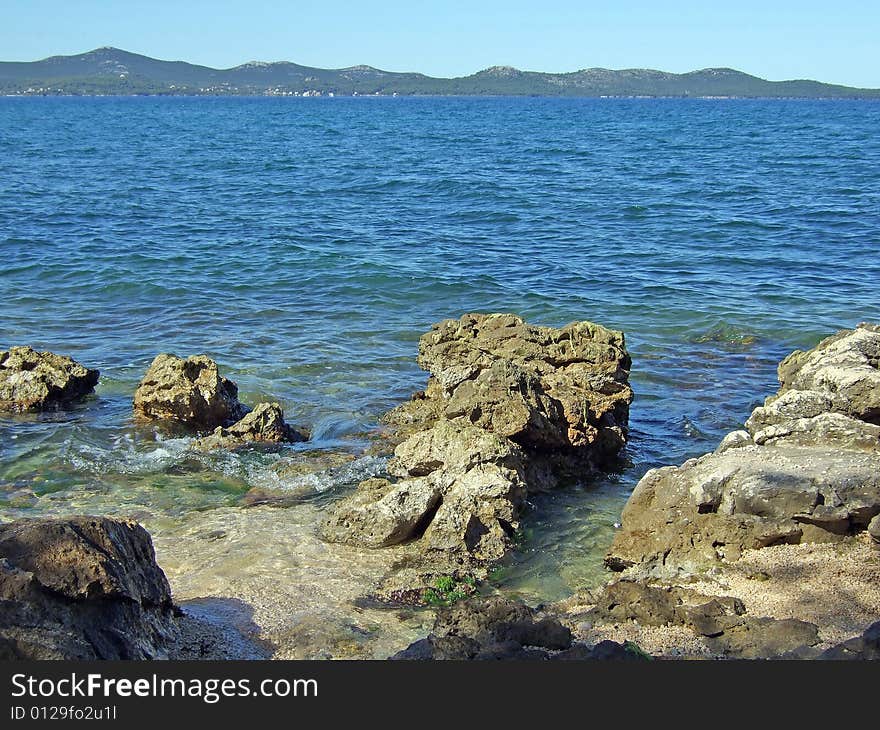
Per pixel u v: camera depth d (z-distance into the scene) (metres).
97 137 96.88
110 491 13.44
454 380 15.13
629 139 98.88
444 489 12.19
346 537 11.82
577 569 11.29
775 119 158.25
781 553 10.34
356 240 34.03
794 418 13.08
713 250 32.34
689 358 20.14
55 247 31.53
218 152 78.38
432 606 10.34
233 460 14.48
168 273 27.75
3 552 7.89
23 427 15.77
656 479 11.41
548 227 37.72
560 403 14.34
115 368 18.86
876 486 10.42
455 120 154.25
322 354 19.94
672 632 8.93
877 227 36.28
